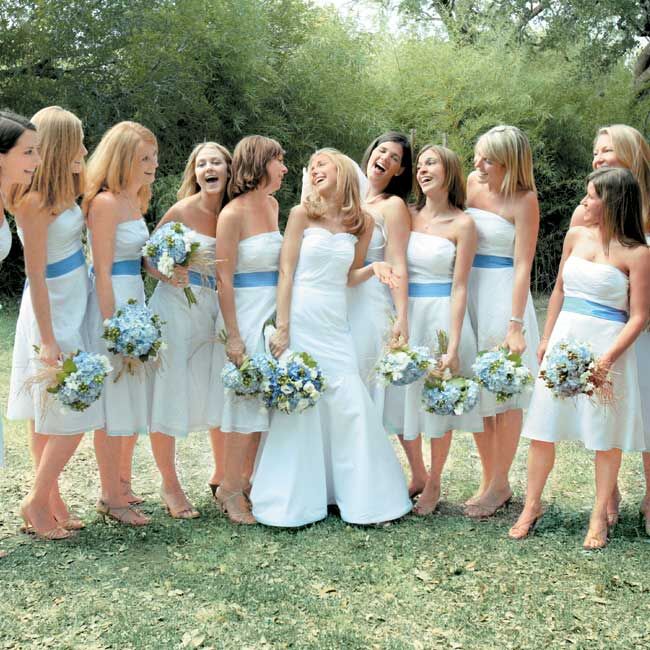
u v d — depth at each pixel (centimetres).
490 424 421
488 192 416
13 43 1111
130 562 350
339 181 405
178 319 395
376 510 394
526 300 410
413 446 437
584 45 1571
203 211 404
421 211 421
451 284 409
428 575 337
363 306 423
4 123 324
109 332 357
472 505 416
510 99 1426
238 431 395
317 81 1316
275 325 405
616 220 364
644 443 376
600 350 368
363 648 283
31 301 352
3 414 585
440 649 283
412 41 1496
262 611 308
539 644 288
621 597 321
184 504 407
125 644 285
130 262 380
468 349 412
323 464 403
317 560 353
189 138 1258
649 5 1592
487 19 1606
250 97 1248
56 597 318
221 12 1197
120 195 374
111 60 1166
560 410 374
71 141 351
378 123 1362
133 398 381
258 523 396
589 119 1523
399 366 381
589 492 446
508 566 348
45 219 350
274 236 407
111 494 393
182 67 1170
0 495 431
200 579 333
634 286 362
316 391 384
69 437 365
